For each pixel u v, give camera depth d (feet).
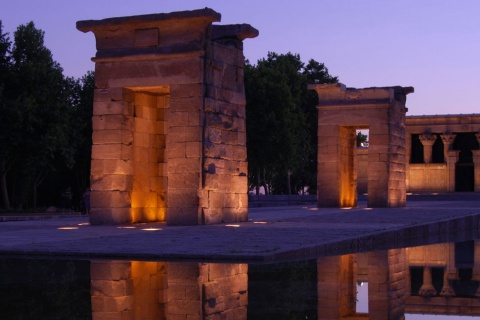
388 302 30.81
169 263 44.37
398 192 146.41
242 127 90.74
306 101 281.95
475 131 226.38
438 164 229.25
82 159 214.07
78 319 26.11
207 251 48.44
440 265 46.93
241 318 26.66
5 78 185.06
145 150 90.84
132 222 87.71
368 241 63.10
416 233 78.23
